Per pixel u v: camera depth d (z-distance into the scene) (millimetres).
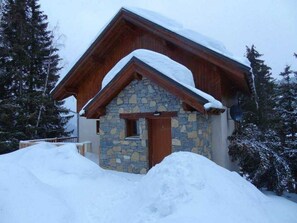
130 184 7500
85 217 5336
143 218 4656
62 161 8312
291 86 13195
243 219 4375
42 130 20688
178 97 9047
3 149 18094
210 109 8602
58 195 5973
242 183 6270
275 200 6906
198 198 4758
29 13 22953
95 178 7613
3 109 18719
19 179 5738
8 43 20547
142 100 9914
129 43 12906
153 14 12391
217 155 9758
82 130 14539
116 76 9828
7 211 4480
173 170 5508
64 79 13336
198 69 10852
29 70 21484
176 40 10781
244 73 9430
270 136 10367
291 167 10047
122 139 10180
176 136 9297
